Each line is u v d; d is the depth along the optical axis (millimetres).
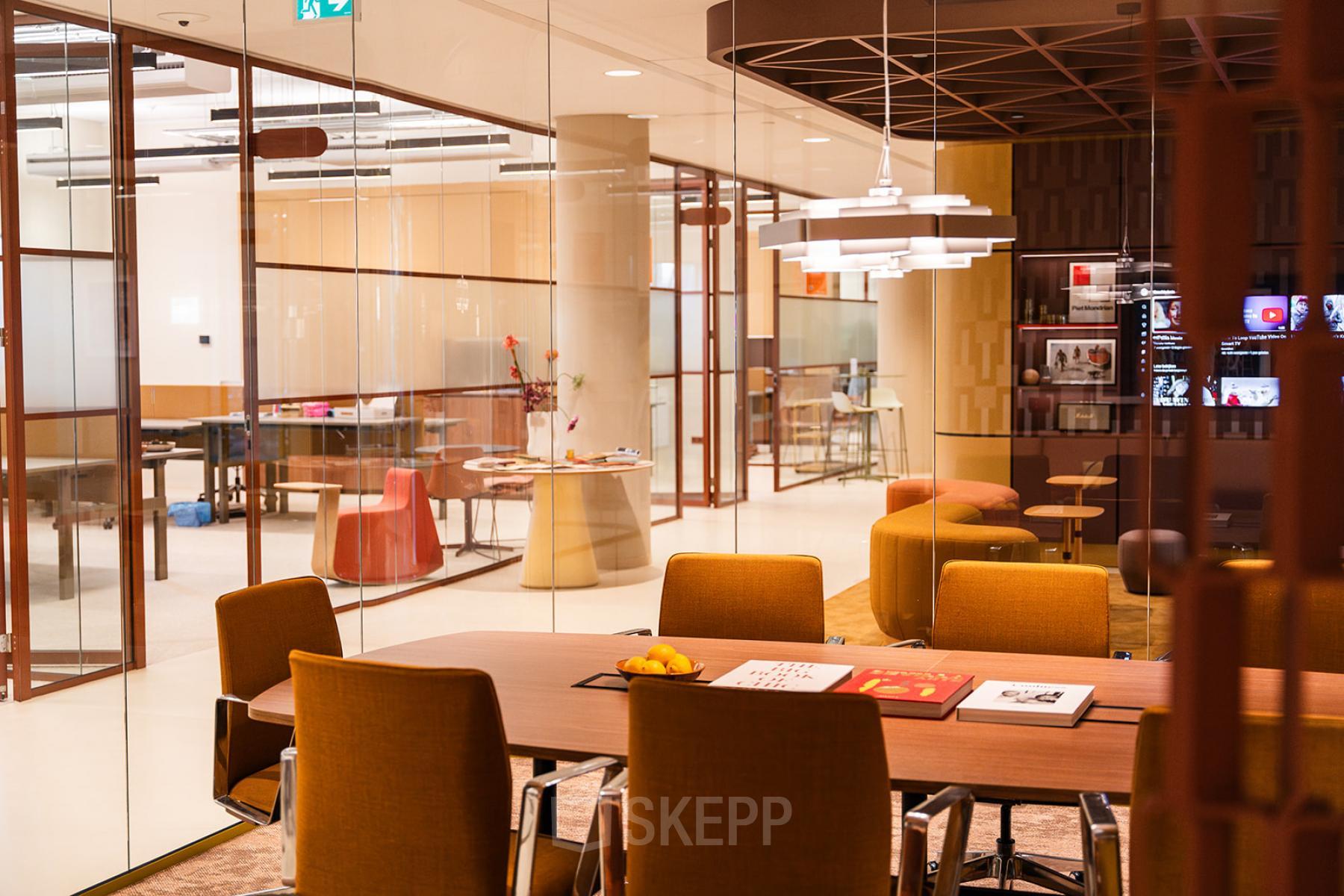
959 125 5504
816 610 4031
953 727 2812
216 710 3348
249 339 5105
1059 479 5504
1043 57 5355
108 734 4422
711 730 2285
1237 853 1974
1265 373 5137
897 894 2377
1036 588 3807
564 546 6113
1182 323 895
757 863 2312
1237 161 878
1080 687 3066
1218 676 911
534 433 6051
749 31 5590
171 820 4582
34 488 4211
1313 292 865
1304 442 875
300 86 5305
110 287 4512
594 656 3562
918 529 5660
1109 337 5410
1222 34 4785
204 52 4859
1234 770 910
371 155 5582
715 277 5859
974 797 2457
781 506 5855
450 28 5773
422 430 5875
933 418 5633
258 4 5094
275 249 5227
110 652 4473
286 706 3043
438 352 5887
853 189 5645
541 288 6004
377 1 5543
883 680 3117
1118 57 5219
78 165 4367
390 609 5832
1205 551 911
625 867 2492
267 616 3555
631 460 6031
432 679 2451
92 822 4324
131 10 4570
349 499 5625
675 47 5797
